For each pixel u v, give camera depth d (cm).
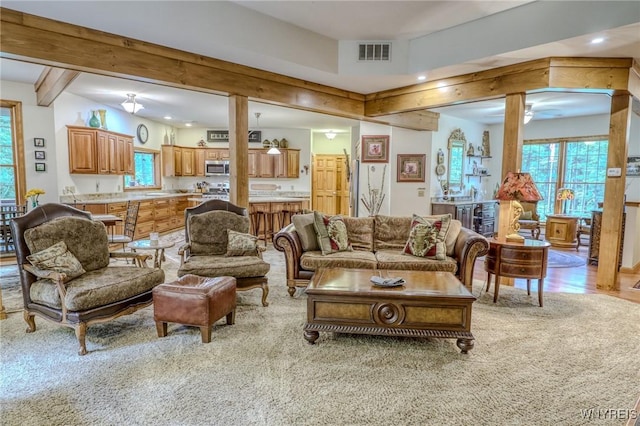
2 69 485
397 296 272
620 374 247
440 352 275
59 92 507
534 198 377
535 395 222
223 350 274
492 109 733
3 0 296
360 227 447
